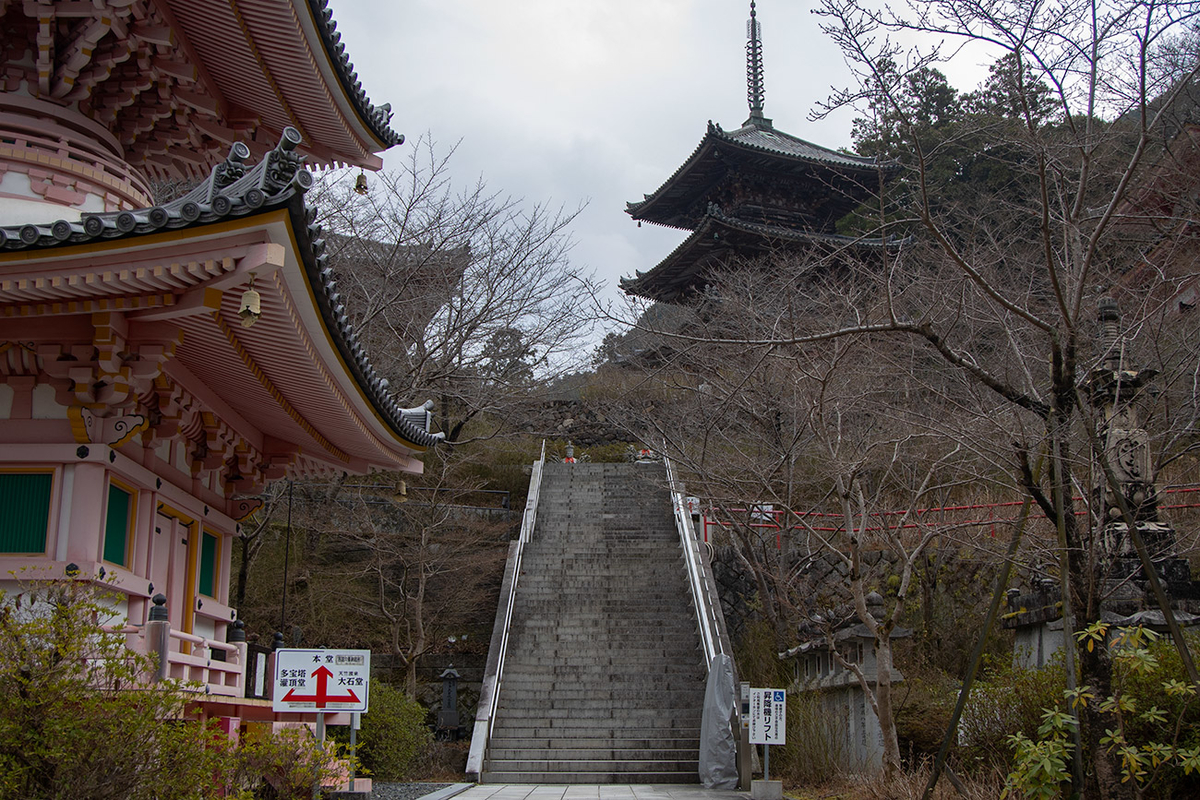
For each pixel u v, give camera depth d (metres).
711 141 34.19
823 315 16.88
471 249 20.25
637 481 26.42
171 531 9.78
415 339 19.23
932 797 9.74
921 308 12.58
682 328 15.48
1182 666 8.70
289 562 22.38
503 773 15.16
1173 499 14.50
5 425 7.94
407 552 22.36
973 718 11.22
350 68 10.84
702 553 21.84
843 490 13.15
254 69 10.21
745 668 19.25
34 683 5.92
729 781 14.34
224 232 6.46
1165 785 8.61
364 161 12.76
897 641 17.38
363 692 8.75
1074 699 7.28
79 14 8.30
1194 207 9.80
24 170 8.67
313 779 8.62
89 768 5.87
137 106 9.91
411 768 16.88
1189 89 11.00
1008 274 13.59
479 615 23.19
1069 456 8.36
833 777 14.10
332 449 11.74
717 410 17.72
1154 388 10.57
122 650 7.39
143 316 7.48
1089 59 8.02
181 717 7.36
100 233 6.57
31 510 7.87
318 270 7.20
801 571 19.56
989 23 7.98
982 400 10.29
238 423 10.73
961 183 22.34
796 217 36.47
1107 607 10.92
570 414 33.72
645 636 19.16
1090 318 10.88
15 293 7.05
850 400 13.82
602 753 15.78
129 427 8.03
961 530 16.06
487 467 27.89
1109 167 10.88
